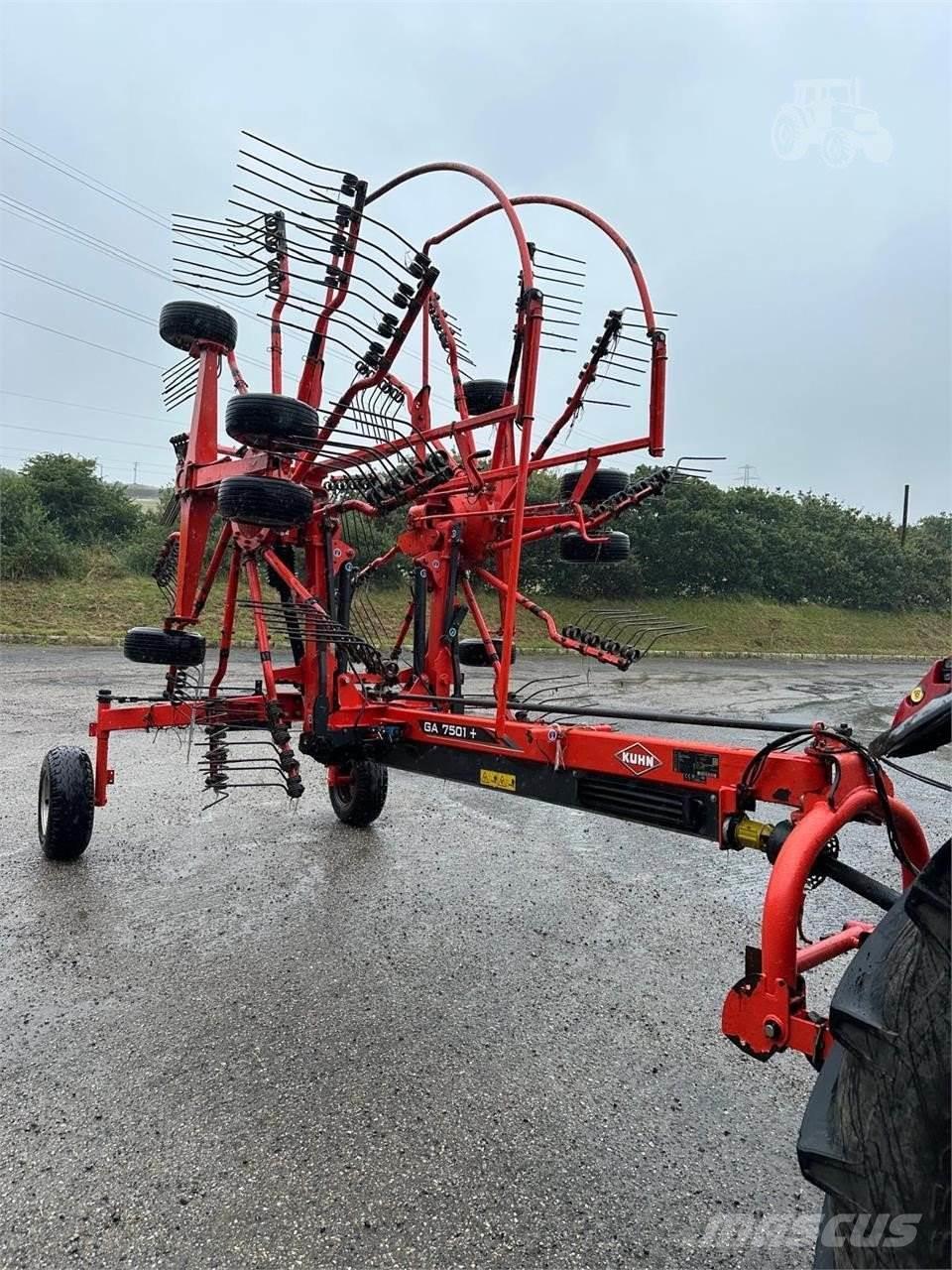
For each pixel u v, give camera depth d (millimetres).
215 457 5086
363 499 4484
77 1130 2584
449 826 6000
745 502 26594
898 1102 1326
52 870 4754
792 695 13656
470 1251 2146
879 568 28859
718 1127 2670
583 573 13109
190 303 4953
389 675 4477
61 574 19125
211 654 14484
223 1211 2266
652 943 4105
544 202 4090
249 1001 3395
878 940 1495
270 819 5949
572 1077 2930
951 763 8688
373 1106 2734
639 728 9359
